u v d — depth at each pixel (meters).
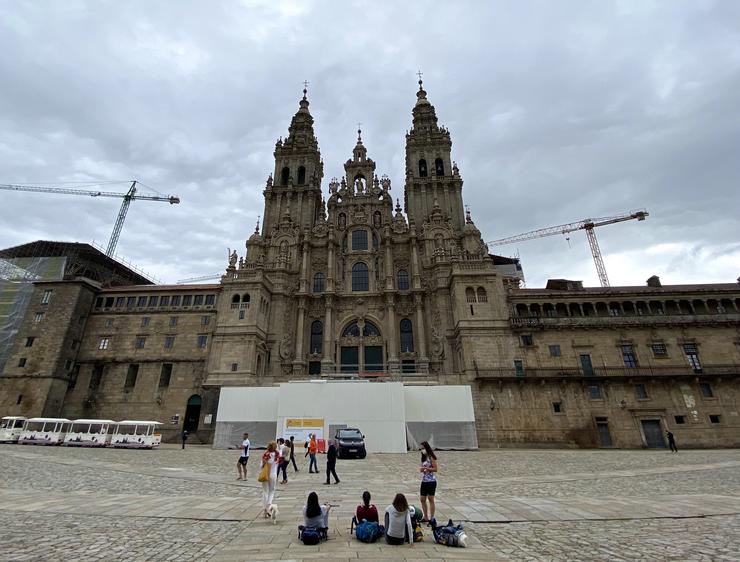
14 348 56.69
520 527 12.24
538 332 51.56
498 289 54.50
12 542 10.23
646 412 46.50
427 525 12.05
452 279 57.59
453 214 69.56
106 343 58.91
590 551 9.85
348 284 64.44
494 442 45.88
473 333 52.09
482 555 9.50
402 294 61.69
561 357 50.19
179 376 55.84
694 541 10.62
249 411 43.91
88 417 54.75
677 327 50.34
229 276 57.91
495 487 19.53
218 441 42.94
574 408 46.97
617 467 27.53
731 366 47.88
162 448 43.59
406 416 43.34
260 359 56.09
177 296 60.94
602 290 54.47
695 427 45.66
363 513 11.28
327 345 58.41
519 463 30.14
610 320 51.06
